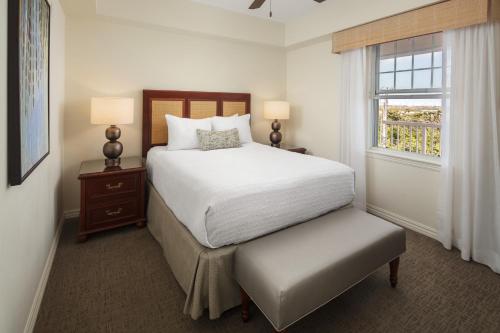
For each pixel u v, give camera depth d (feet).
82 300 6.00
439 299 6.15
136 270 7.18
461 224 8.07
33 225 5.44
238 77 13.85
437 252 8.22
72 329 5.21
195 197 6.02
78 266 7.29
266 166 7.84
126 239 8.89
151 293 6.30
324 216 7.06
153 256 7.88
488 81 7.39
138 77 11.32
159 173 8.87
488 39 7.27
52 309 5.70
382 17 9.65
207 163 8.21
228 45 13.35
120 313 5.66
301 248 5.41
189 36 12.28
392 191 10.52
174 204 7.25
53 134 7.93
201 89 12.84
